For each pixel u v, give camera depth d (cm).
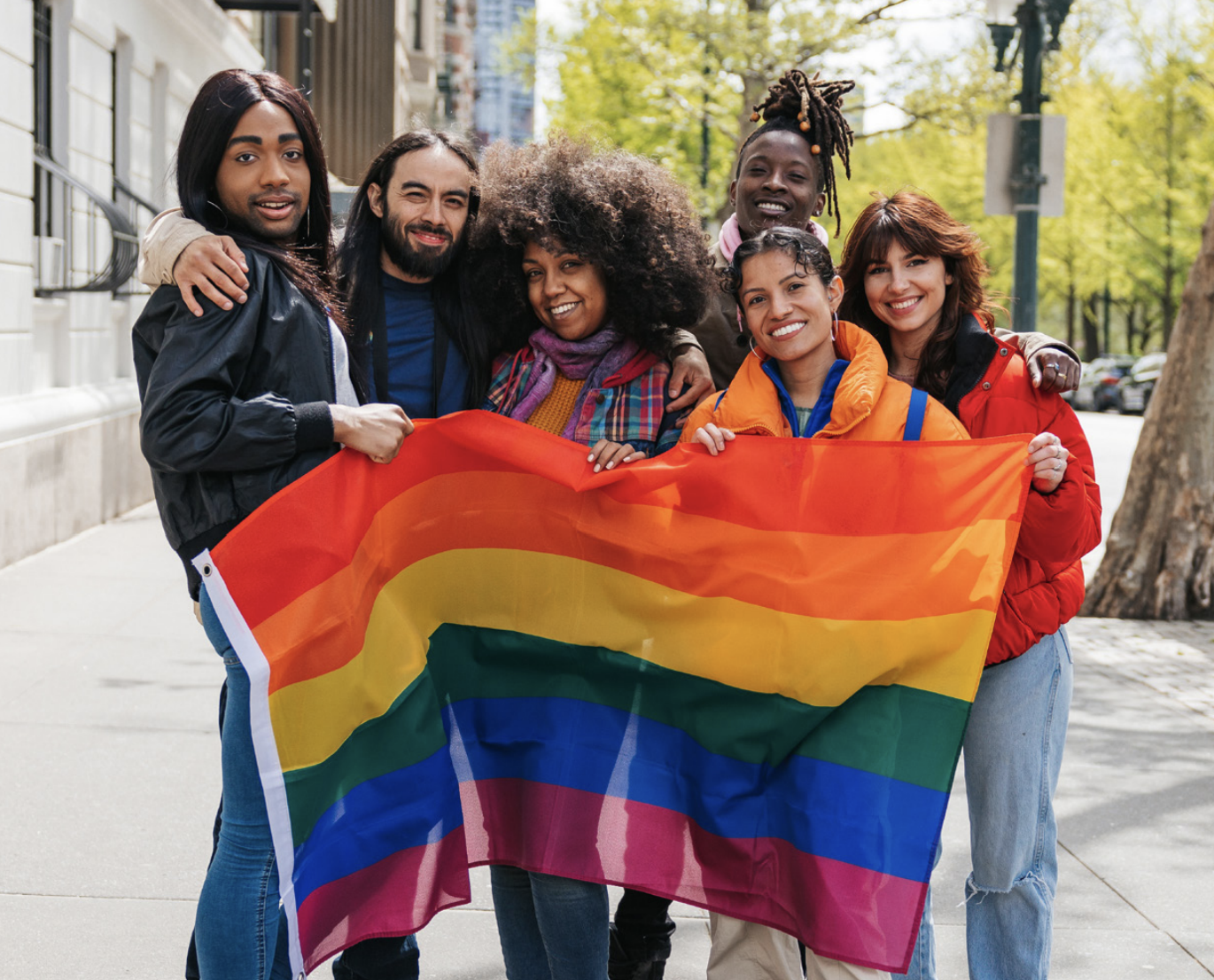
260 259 249
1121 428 2686
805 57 1806
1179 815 462
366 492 264
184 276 238
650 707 286
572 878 281
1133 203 3206
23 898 365
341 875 266
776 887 275
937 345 289
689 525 280
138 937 345
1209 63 2845
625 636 286
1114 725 577
